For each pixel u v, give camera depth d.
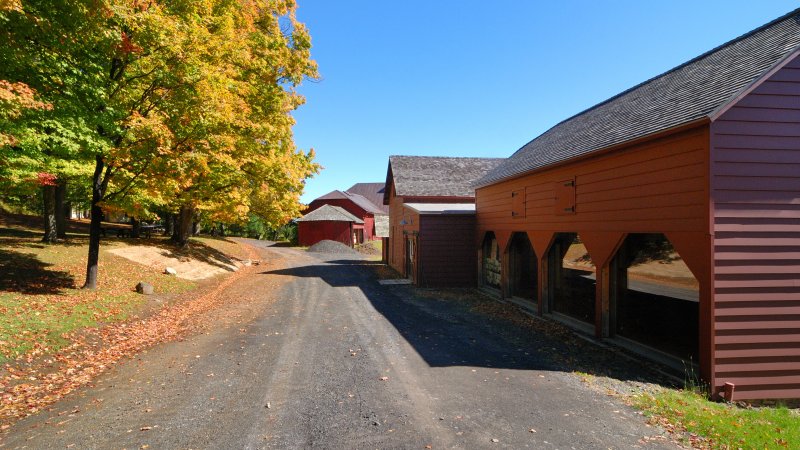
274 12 19.27
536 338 10.30
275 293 16.52
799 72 7.30
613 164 9.64
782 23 8.69
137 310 11.48
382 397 6.45
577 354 9.01
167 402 6.14
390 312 13.30
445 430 5.37
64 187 20.44
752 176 7.20
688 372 7.76
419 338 10.12
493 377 7.44
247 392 6.57
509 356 8.76
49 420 5.48
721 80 8.27
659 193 8.27
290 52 19.34
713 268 7.07
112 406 5.96
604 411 6.03
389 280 20.89
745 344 7.11
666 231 8.07
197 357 8.30
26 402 5.98
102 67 10.53
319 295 16.30
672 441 5.15
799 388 7.14
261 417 5.69
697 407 6.33
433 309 13.93
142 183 12.35
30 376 6.78
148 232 28.47
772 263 7.19
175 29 10.48
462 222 18.97
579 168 10.97
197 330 10.43
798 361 7.16
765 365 7.12
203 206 20.12
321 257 34.25
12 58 8.60
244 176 20.16
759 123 7.23
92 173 13.63
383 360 8.34
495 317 12.77
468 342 9.82
